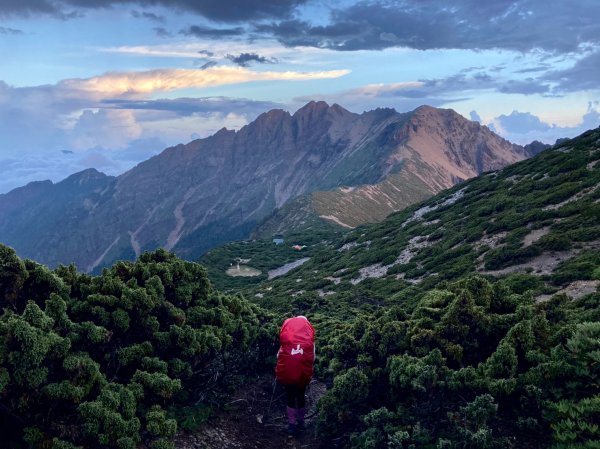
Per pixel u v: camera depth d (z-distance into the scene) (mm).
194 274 13883
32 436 7719
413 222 72500
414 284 41219
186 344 10961
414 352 10977
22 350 7852
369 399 10672
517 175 66562
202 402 11281
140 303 10766
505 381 8984
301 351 10078
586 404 7789
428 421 9227
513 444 8289
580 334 9195
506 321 11062
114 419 7922
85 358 8656
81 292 11109
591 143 59875
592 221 36375
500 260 35406
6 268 9844
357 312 33219
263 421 11414
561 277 25906
